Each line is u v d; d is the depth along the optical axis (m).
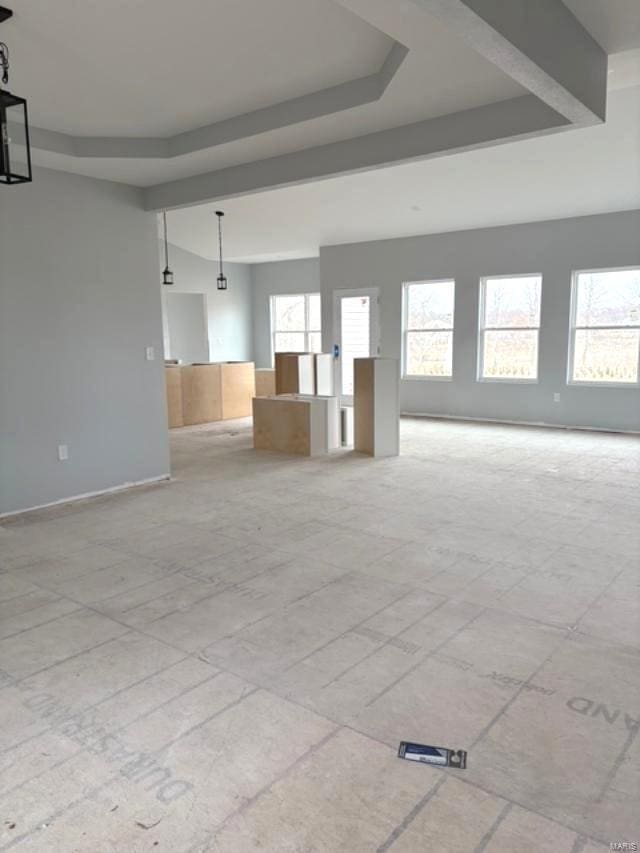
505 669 2.50
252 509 4.80
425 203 7.63
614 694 2.32
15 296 4.64
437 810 1.77
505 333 8.77
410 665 2.54
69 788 1.87
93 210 5.11
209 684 2.42
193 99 3.79
